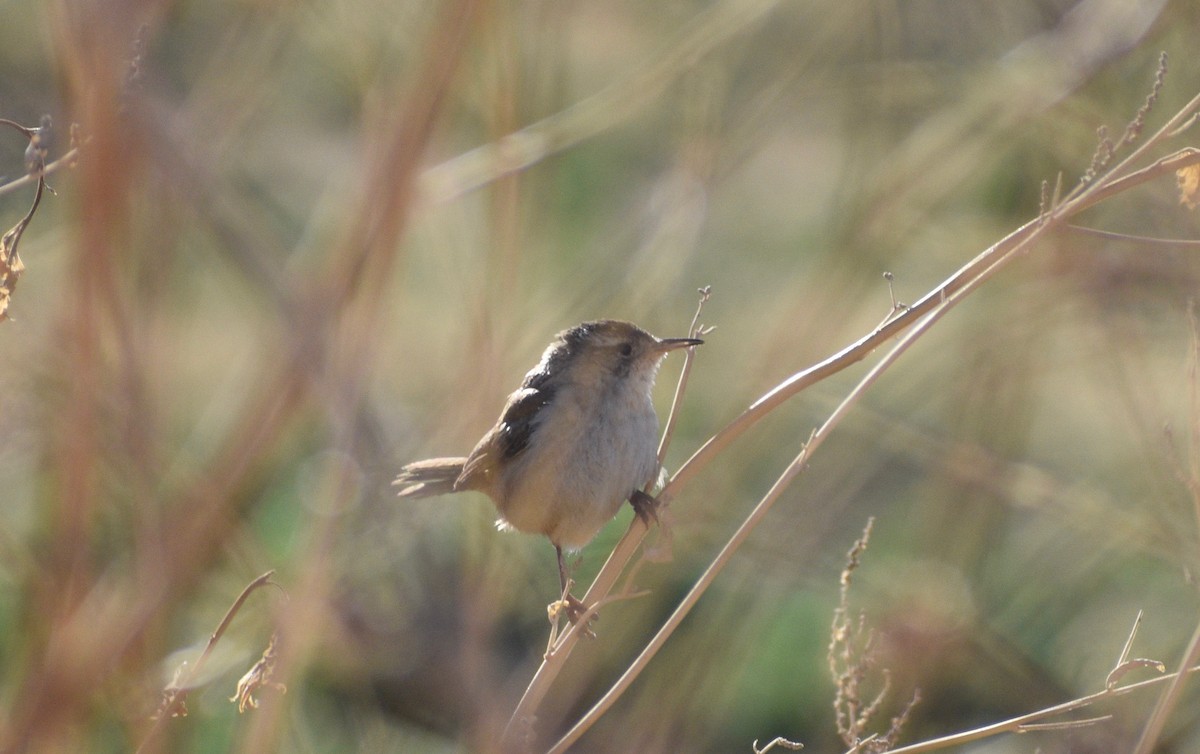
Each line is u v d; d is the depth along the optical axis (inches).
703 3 604.4
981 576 483.8
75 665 163.6
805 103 587.5
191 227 247.9
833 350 524.1
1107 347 462.3
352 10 363.3
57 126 204.8
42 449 212.7
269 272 197.6
